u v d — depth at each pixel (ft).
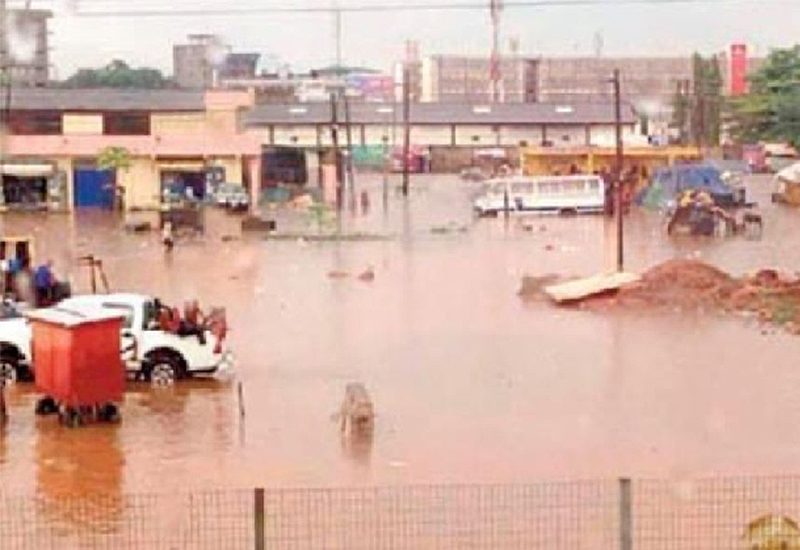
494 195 296.92
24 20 334.24
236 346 127.54
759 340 130.62
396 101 525.34
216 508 69.92
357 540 63.62
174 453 85.66
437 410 98.89
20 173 301.84
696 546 61.26
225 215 283.18
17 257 157.99
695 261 178.29
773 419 95.61
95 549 63.46
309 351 125.29
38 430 91.86
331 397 103.50
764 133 510.58
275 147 387.96
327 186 360.89
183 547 63.31
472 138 495.00
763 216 287.28
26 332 105.19
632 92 638.12
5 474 80.12
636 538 62.75
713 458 83.87
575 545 62.59
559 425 93.86
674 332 136.56
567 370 115.44
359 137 477.77
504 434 90.99
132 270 192.75
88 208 303.68
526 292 167.63
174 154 308.81
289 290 171.94
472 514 67.72
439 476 79.05
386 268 197.88
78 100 324.80
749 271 184.24
